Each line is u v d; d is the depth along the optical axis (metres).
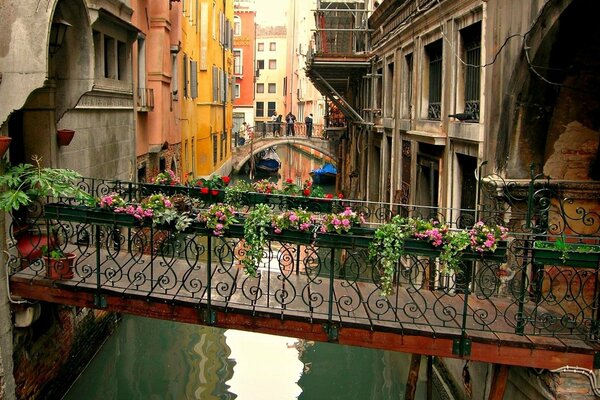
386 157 14.26
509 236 6.94
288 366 10.34
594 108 6.76
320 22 17.14
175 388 9.22
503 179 6.95
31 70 6.46
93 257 8.01
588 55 6.48
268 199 8.23
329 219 6.23
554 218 7.00
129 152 11.88
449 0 8.77
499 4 7.14
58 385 8.05
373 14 15.61
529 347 5.89
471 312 6.62
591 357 5.84
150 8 13.91
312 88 44.75
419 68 10.95
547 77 6.64
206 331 11.71
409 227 6.12
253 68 51.12
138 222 6.62
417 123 11.04
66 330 8.25
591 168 6.96
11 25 6.44
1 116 6.52
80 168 9.05
